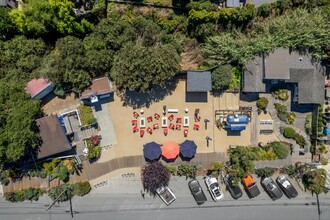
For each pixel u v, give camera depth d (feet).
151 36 119.14
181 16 125.39
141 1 123.34
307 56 122.31
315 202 129.49
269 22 122.21
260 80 121.08
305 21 119.55
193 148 122.11
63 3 108.58
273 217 128.77
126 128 124.16
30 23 113.70
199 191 124.57
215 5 121.70
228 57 120.47
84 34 121.49
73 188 121.70
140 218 125.39
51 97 120.37
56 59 114.11
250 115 127.34
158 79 113.19
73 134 121.70
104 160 124.26
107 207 124.47
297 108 128.06
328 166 129.70
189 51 126.52
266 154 127.34
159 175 120.37
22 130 106.73
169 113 124.88
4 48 116.67
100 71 118.52
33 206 122.31
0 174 119.55
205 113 126.11
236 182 122.42
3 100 108.88
